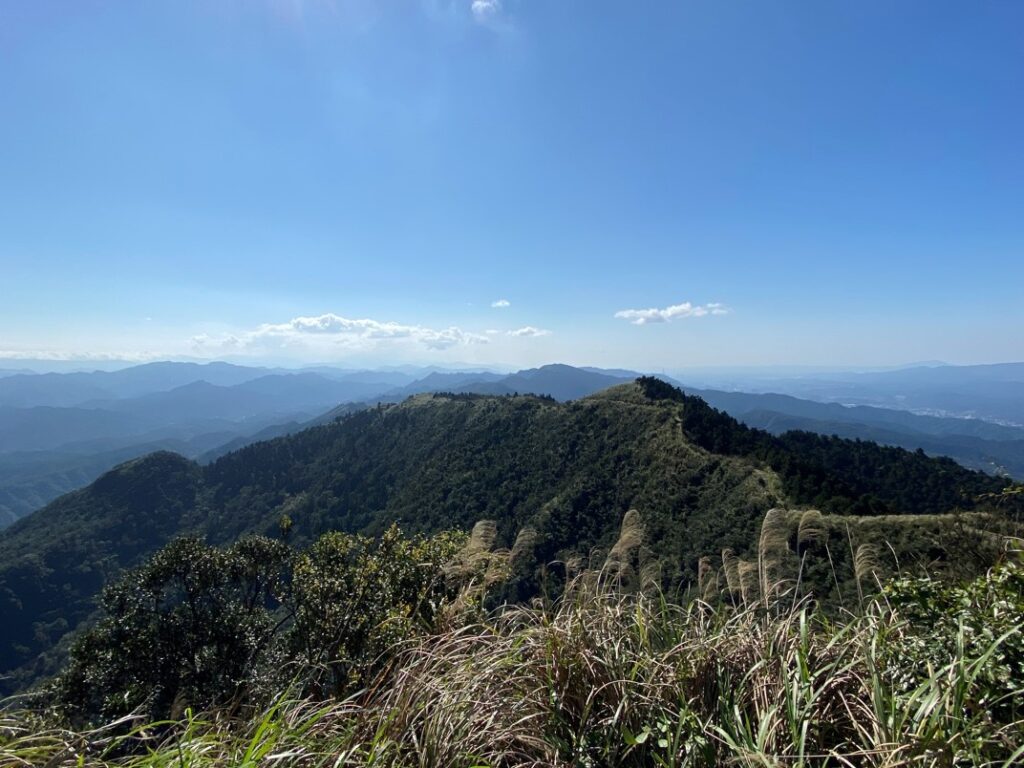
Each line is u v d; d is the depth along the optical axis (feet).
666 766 6.72
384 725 7.55
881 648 7.92
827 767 6.55
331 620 27.89
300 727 7.82
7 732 7.70
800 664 7.14
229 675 31.27
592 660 8.34
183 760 6.90
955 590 8.97
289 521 39.88
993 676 6.77
